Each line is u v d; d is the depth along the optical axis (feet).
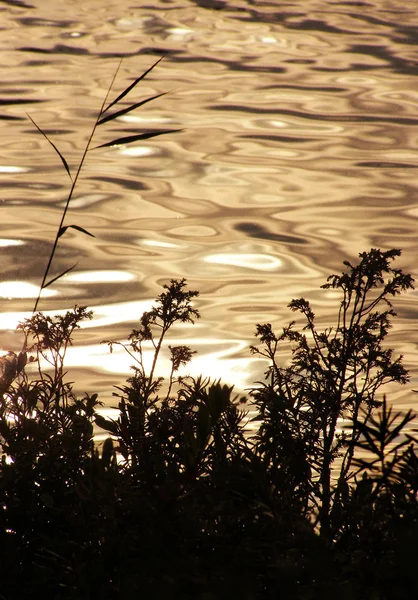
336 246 48.37
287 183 60.03
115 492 12.60
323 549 10.96
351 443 12.05
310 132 73.61
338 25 121.70
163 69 94.22
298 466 14.73
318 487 14.75
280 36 113.29
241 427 15.29
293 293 41.50
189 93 84.79
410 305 39.45
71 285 41.47
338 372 16.37
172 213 53.31
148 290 41.22
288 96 85.25
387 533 12.32
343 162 65.26
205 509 12.60
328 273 44.37
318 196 57.31
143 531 12.04
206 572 11.27
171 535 11.78
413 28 121.60
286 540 11.66
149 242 48.14
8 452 14.67
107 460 13.52
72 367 32.14
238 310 39.14
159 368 32.76
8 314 37.45
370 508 12.50
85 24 115.96
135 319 37.63
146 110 78.23
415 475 11.88
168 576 10.70
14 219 51.03
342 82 91.71
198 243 48.32
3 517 13.76
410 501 12.12
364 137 72.54
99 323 37.04
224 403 13.03
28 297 39.75
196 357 33.99
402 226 51.80
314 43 110.11
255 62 99.19
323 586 10.27
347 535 11.99
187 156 65.67
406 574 10.19
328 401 15.79
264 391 16.22
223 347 35.01
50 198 55.36
